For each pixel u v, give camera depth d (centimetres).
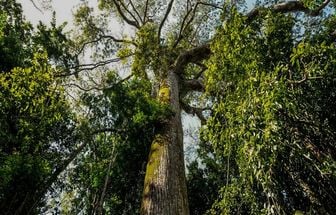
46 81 785
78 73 1205
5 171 653
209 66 679
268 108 464
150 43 1347
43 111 784
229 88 632
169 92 1087
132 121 906
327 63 483
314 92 509
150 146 901
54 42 1120
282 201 469
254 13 850
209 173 1035
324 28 677
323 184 462
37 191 725
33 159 732
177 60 1342
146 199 622
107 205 886
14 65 885
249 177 518
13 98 757
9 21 1068
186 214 613
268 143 460
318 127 482
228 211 598
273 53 597
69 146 919
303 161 469
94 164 907
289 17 646
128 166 909
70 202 899
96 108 982
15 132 770
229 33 648
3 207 680
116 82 1054
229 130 570
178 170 732
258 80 519
